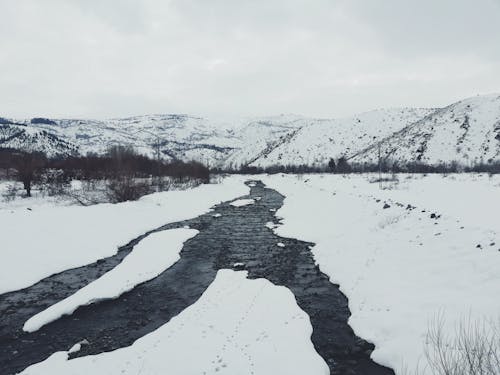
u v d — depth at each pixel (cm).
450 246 1074
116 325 966
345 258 1372
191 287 1236
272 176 9119
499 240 964
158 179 4556
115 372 720
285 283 1248
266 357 760
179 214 2672
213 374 704
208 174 5741
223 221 2497
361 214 1961
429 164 9431
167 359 761
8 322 989
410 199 2169
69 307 1048
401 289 984
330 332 895
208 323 930
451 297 848
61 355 805
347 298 1094
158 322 976
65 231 1698
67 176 4156
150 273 1359
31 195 3250
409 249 1195
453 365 618
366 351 795
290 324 917
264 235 2028
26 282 1258
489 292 802
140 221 2220
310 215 2436
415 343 741
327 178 5425
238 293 1142
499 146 9350
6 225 1548
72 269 1430
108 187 3203
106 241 1756
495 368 575
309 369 718
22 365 778
